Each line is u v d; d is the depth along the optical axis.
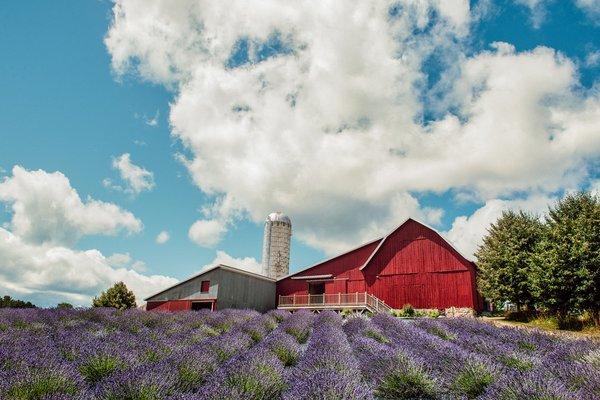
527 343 10.72
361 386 5.98
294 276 39.19
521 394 5.57
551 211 22.73
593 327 18.36
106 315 17.12
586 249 19.20
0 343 8.92
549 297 20.39
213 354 8.74
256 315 23.44
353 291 36.38
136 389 5.59
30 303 28.75
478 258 32.94
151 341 10.05
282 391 6.52
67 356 8.22
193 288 33.69
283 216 59.59
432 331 14.94
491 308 35.84
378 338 13.24
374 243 37.16
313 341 11.96
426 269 33.88
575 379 6.42
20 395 5.45
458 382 6.95
